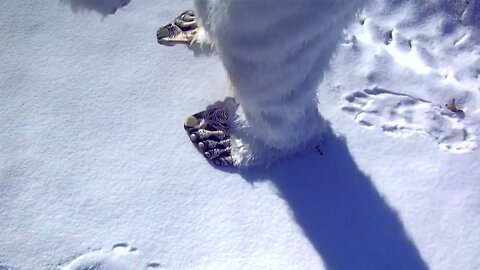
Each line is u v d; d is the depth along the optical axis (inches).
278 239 58.6
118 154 62.1
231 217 59.4
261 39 47.9
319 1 45.7
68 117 63.9
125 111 64.3
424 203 60.2
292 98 53.8
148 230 58.8
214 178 61.1
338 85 65.8
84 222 59.1
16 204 59.7
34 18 68.9
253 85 52.4
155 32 68.3
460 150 62.9
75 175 61.1
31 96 64.9
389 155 62.4
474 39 70.0
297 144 61.2
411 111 64.9
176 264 57.6
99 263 57.4
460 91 66.1
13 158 61.7
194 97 64.9
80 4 55.9
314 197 60.3
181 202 60.0
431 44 69.4
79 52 67.2
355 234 58.9
